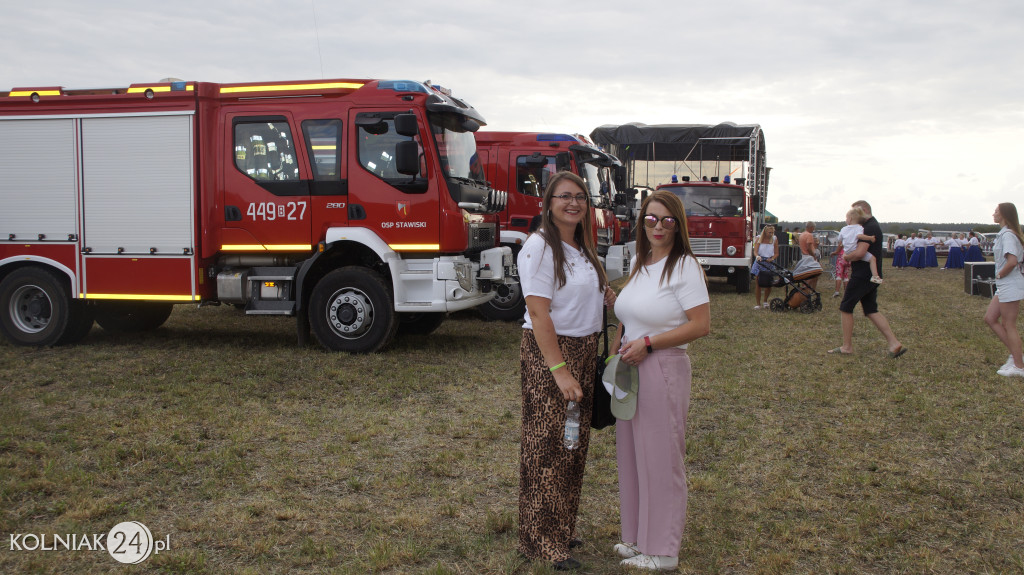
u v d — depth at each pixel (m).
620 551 3.50
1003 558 3.54
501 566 3.36
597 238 12.77
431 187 8.10
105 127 8.50
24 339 8.77
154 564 3.36
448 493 4.30
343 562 3.43
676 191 16.66
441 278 8.09
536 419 3.31
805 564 3.47
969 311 13.51
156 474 4.53
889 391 6.92
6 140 8.70
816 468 4.86
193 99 8.31
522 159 12.36
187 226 8.38
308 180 8.27
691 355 8.71
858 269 8.53
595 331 3.37
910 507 4.17
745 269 16.62
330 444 5.16
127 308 9.77
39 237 8.67
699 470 4.80
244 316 11.86
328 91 8.25
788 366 8.08
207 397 6.37
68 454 4.81
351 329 8.32
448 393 6.69
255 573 3.27
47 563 3.33
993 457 5.05
